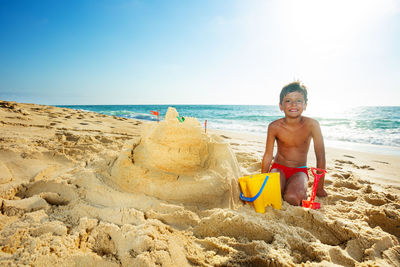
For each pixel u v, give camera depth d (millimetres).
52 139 4258
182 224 1793
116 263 1320
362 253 1599
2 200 1856
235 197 2264
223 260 1410
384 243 1648
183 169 2291
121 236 1518
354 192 2807
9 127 5055
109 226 1601
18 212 1763
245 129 11469
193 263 1385
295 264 1376
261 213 2078
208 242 1576
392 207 2314
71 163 2922
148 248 1420
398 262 1495
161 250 1403
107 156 2693
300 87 2535
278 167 2807
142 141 2639
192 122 2463
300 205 2393
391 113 26922
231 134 8773
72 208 1848
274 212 2109
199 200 2080
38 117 6922
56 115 8164
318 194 2664
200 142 2426
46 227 1548
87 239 1509
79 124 6832
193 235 1683
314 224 1958
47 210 1811
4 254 1289
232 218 1750
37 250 1323
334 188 2932
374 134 9617
